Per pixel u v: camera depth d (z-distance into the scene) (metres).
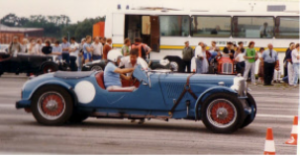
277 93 19.70
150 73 9.95
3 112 11.59
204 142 9.01
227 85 9.62
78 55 20.58
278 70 24.25
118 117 9.93
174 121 11.40
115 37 27.52
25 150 7.89
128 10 27.59
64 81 9.95
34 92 9.93
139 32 27.62
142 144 8.76
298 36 26.89
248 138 9.46
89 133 9.58
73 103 9.92
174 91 9.75
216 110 9.61
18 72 21.27
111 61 10.02
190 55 25.02
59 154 7.86
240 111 9.48
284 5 27.06
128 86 10.16
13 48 14.52
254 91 20.52
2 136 8.88
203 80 9.67
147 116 9.85
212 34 27.39
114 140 9.05
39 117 9.96
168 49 27.55
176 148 8.50
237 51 23.61
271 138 7.17
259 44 27.11
